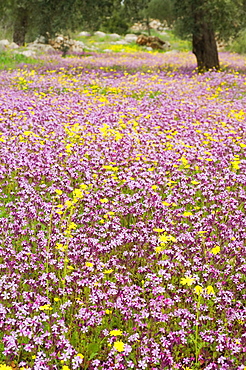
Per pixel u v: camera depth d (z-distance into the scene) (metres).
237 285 4.42
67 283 4.28
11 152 8.02
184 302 4.14
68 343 3.47
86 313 3.78
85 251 4.85
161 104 13.69
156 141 9.16
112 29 53.28
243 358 3.45
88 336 3.84
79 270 4.46
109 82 17.55
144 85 16.92
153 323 3.83
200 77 20.03
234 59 31.50
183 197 6.60
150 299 4.10
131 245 5.19
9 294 3.95
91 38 49.81
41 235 5.06
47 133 9.45
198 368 3.55
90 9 21.36
